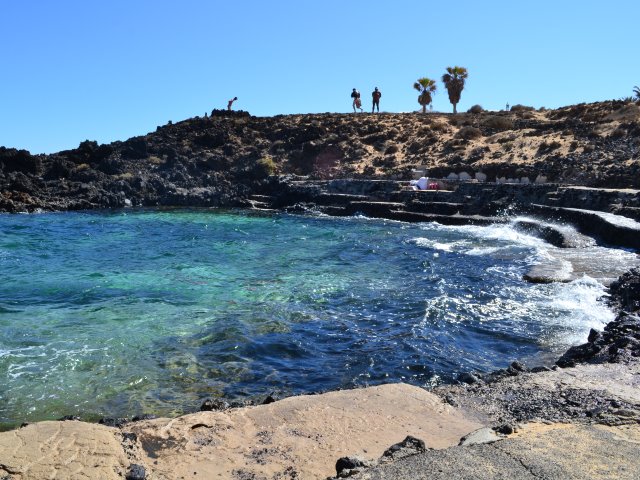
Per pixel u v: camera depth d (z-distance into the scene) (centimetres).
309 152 5972
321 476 521
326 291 1598
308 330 1230
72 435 558
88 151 6312
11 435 556
